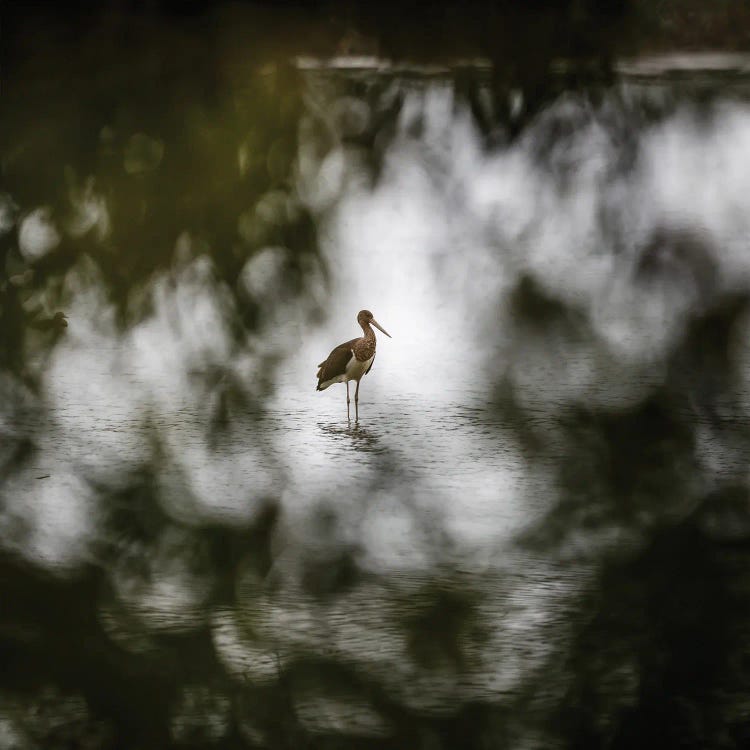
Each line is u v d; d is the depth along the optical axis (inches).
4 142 566.9
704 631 496.4
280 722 455.5
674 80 804.0
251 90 587.2
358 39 563.2
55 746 442.9
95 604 529.3
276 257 645.9
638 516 590.6
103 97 563.2
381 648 492.7
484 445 712.4
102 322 681.0
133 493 642.8
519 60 570.6
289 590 542.6
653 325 709.3
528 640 496.4
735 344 656.4
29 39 553.6
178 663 486.6
